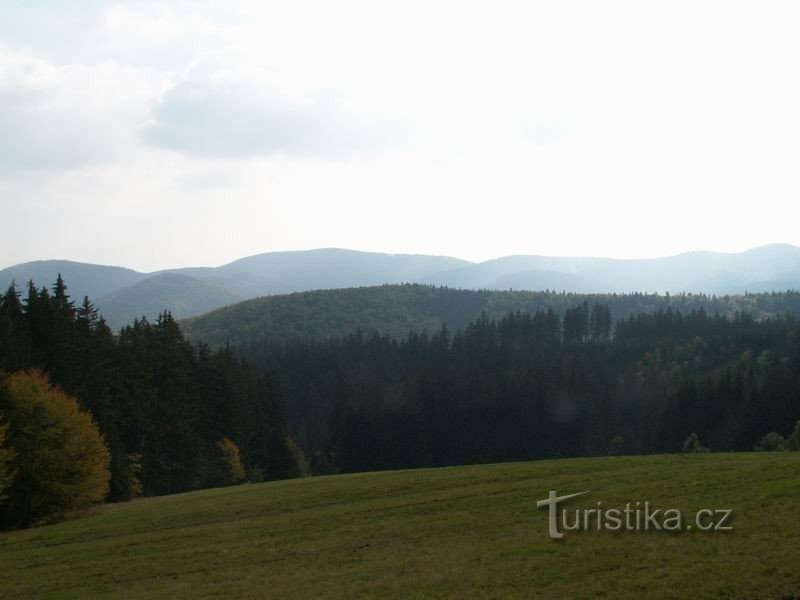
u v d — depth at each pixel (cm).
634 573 1775
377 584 1938
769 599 1537
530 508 2766
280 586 2041
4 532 3825
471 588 1811
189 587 2144
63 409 4381
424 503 3162
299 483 4756
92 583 2339
